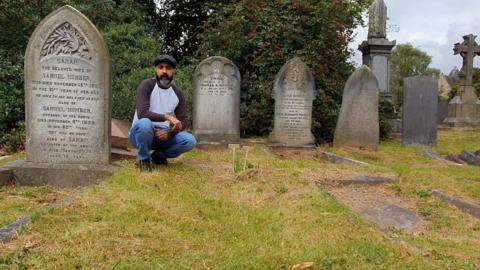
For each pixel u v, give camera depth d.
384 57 16.12
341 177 6.16
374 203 5.32
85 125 5.58
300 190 5.03
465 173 7.53
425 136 12.27
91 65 5.53
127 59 14.63
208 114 9.66
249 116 13.19
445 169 7.94
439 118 26.83
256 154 8.06
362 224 4.05
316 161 8.54
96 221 3.60
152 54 15.26
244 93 13.73
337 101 13.45
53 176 5.36
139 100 5.55
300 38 13.09
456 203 5.38
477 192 5.94
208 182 5.32
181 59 20.45
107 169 5.42
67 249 2.97
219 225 3.86
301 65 10.16
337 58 13.59
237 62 14.20
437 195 5.68
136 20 17.08
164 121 5.54
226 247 3.32
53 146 5.59
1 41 11.37
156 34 18.27
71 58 5.51
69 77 5.52
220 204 4.47
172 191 4.66
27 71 5.50
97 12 14.30
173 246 3.21
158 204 4.12
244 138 12.60
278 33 13.10
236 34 13.61
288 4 13.24
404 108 12.37
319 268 3.04
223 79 9.62
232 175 5.69
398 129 15.19
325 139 13.10
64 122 5.57
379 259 3.24
